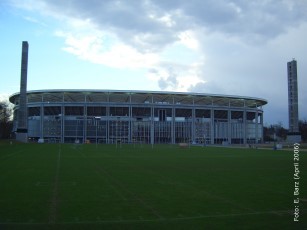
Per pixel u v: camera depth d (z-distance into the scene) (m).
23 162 30.73
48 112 123.44
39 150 53.69
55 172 22.77
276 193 14.98
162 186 16.84
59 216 10.73
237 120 133.75
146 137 123.25
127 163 30.62
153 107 123.12
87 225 9.69
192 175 21.61
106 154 45.12
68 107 120.94
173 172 23.30
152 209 11.76
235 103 135.00
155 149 65.12
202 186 16.92
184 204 12.59
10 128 126.62
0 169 24.62
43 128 122.00
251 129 137.00
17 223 9.85
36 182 18.03
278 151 59.66
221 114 131.12
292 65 105.56
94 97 121.62
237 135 132.50
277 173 23.11
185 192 15.16
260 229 9.32
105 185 17.06
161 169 25.36
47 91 116.50
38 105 122.19
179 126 125.75
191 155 45.00
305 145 91.88
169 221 10.16
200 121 127.69
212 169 25.70
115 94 119.19
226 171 24.28
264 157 41.41
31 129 124.75
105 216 10.76
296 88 105.12
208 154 47.88
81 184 17.38
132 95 120.12
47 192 15.01
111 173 22.39
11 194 14.50
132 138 122.69
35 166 27.02
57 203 12.70
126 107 122.50
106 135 121.88
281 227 9.52
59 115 122.62
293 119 105.44
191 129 126.62
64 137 120.88
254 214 11.03
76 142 100.88
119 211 11.44
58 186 16.69
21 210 11.54
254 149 69.06
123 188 16.16
